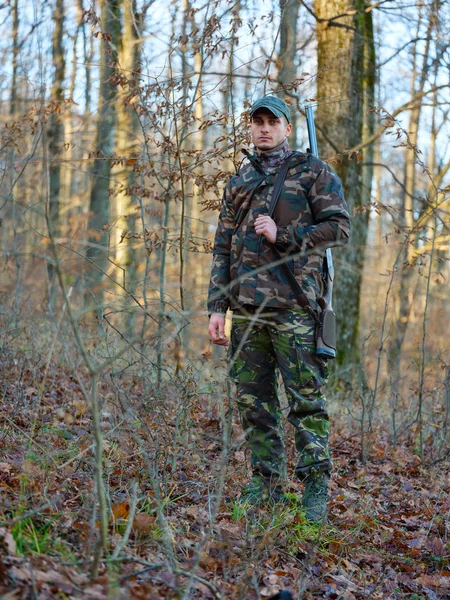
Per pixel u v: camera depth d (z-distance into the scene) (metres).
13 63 8.04
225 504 3.68
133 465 3.83
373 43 9.40
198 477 3.85
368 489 4.69
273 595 2.61
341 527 3.83
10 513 2.87
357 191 9.16
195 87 5.31
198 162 5.36
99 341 5.51
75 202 13.34
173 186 5.53
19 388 4.81
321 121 8.99
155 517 3.22
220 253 3.91
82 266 3.88
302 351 3.65
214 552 3.06
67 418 4.17
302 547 3.36
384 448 5.81
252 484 3.76
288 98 6.00
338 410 7.16
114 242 8.43
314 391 3.69
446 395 5.86
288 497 3.66
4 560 2.35
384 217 20.27
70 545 2.71
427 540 3.86
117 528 3.03
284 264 3.65
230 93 5.33
